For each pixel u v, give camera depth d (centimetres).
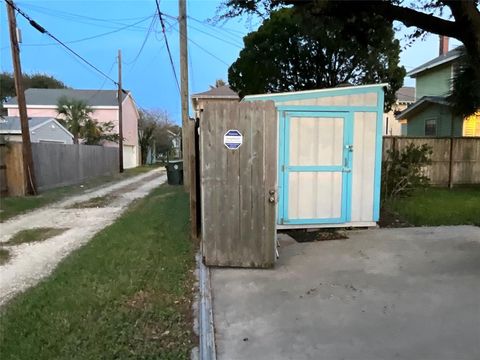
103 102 3388
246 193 452
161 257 523
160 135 5072
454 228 626
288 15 1434
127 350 290
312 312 333
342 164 614
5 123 2128
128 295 395
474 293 365
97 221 869
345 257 484
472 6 543
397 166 883
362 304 346
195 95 2162
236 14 702
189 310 360
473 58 582
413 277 409
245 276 426
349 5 605
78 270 481
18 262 555
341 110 606
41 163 1470
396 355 265
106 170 2375
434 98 1594
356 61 1448
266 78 1516
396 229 623
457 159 1309
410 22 598
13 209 1005
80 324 334
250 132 448
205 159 450
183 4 1290
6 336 317
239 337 294
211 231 455
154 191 1430
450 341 281
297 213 612
